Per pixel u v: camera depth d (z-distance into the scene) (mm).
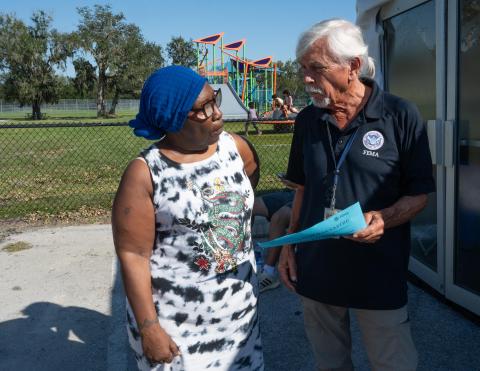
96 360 3328
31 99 59188
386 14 4211
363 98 2021
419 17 3855
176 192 1780
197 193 1800
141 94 1815
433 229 3959
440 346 3236
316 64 1933
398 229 2092
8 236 5863
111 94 71062
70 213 6797
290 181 2363
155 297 1865
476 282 3520
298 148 2271
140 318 1811
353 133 2014
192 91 1708
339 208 2037
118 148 15305
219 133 1810
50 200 7648
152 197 1793
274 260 4152
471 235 3508
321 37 1910
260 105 40844
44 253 5258
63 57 60656
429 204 3986
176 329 1858
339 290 2121
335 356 2334
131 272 1812
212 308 1858
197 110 1723
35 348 3469
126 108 73688
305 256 2232
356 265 2076
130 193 1772
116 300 4152
